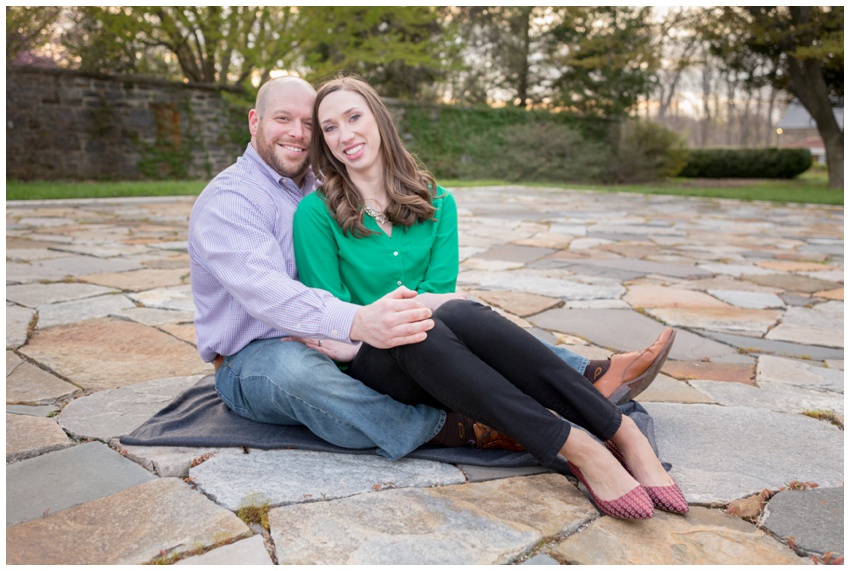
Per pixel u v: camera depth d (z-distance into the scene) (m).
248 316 1.92
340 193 1.95
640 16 20.80
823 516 1.58
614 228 8.18
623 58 19.78
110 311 3.54
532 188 16.30
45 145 14.37
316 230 1.94
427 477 1.74
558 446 1.60
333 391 1.77
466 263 5.33
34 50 17.95
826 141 17.77
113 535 1.45
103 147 15.13
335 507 1.57
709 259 5.80
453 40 18.69
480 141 20.19
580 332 3.31
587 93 22.50
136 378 2.54
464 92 22.84
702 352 3.03
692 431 2.10
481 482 1.73
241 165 1.96
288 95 1.92
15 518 1.52
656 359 1.98
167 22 15.43
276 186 1.99
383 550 1.39
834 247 6.71
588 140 21.69
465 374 1.62
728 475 1.80
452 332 1.68
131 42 16.22
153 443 1.88
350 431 1.83
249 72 16.83
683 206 12.05
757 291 4.41
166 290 4.09
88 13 14.91
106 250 5.73
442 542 1.43
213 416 2.07
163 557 1.37
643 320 3.58
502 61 22.88
